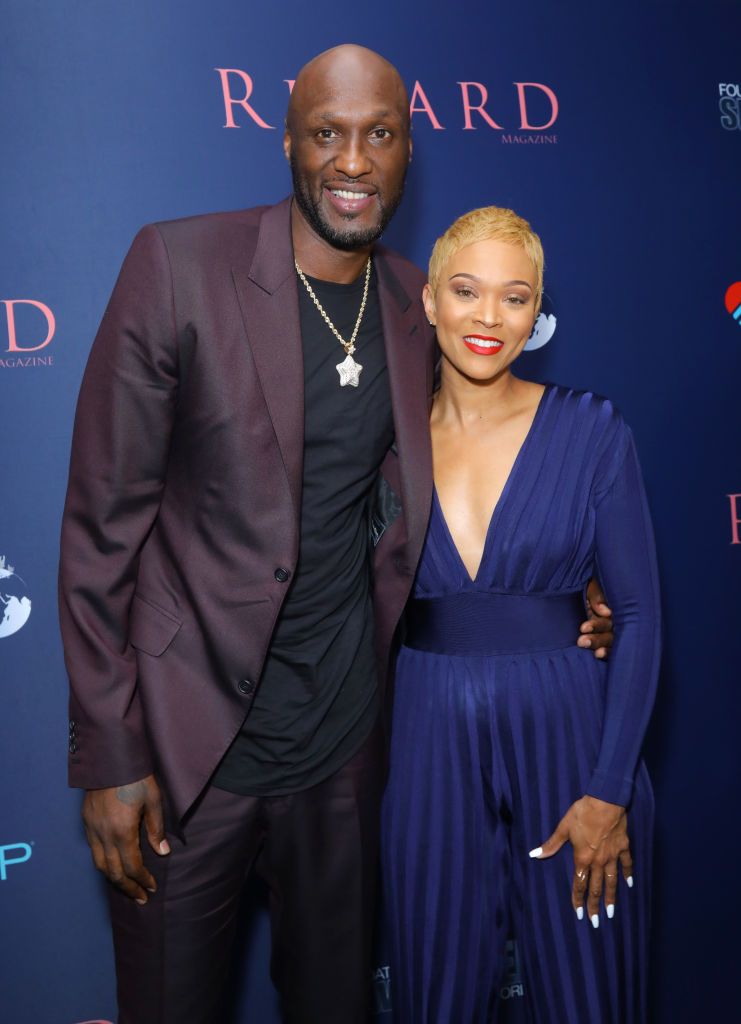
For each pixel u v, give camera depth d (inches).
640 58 79.6
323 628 54.7
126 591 50.6
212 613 51.1
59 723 69.9
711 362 83.0
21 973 70.6
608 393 80.5
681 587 83.8
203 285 49.0
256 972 75.7
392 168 50.0
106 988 72.4
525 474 51.9
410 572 52.6
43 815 70.1
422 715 54.0
